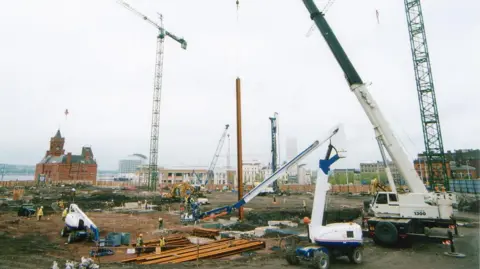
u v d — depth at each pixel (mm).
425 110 48750
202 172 153125
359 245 12531
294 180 167875
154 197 64688
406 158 17516
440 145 47219
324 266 11430
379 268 12211
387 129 17938
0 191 77812
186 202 41781
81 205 45406
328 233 12086
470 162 83375
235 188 109000
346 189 84625
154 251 16156
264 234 20281
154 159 96500
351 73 18922
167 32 108375
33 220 28891
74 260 14125
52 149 149125
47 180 129500
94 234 19156
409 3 50688
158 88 100438
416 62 49688
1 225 24906
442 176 47094
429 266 12531
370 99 18375
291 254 12461
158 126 98062
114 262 13398
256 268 11883
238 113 28734
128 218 31922
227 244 16438
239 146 28828
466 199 35969
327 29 19828
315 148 14195
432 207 16078
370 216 19312
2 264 12320
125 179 198500
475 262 13031
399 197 17109
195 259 13641
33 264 12602
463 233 19766
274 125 78812
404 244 16469
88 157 152125
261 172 175875
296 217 31547
